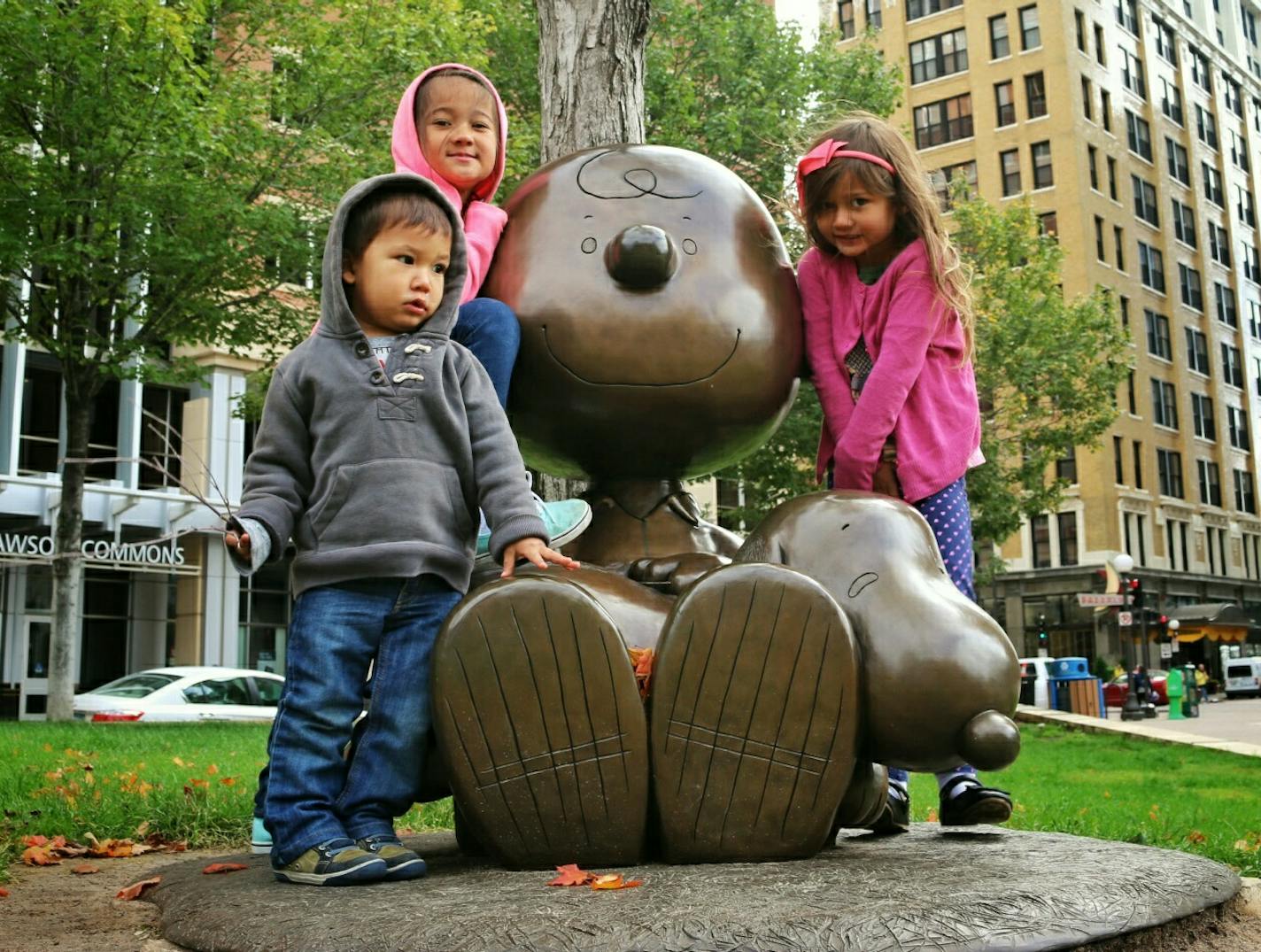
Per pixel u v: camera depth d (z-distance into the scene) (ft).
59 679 44.39
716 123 52.03
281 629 76.48
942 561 8.56
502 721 7.39
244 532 7.41
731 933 5.49
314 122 44.52
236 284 43.88
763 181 52.75
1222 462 144.15
